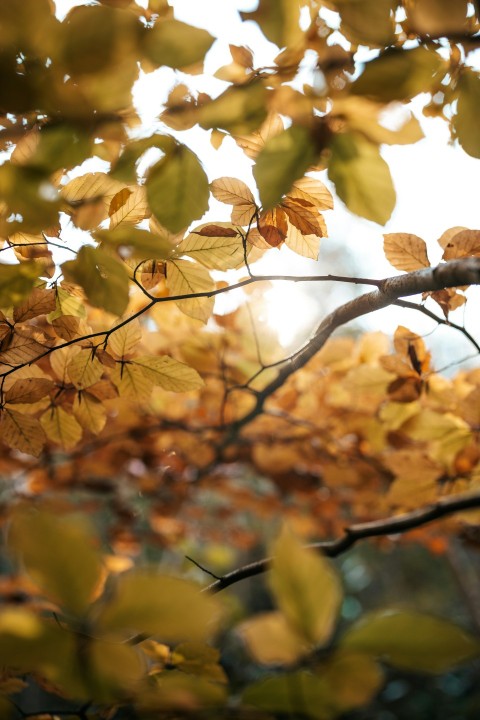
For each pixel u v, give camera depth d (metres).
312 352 1.53
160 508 2.82
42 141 0.92
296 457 2.38
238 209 1.27
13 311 1.28
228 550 5.52
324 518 2.99
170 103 1.04
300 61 1.00
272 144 0.93
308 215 1.23
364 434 2.20
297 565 0.80
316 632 0.80
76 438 1.48
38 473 2.62
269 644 0.83
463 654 0.78
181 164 0.98
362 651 0.79
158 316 2.03
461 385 1.90
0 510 2.62
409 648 0.79
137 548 2.95
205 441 2.46
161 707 0.84
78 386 1.36
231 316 2.02
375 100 0.90
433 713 5.88
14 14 0.86
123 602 0.78
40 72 0.90
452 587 7.36
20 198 0.92
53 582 0.78
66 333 1.31
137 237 1.01
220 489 3.03
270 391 1.91
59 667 0.78
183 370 1.36
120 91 0.91
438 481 1.66
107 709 1.12
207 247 1.30
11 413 1.33
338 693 0.81
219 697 0.85
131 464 2.79
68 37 0.87
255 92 0.95
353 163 0.93
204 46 0.89
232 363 2.19
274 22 0.93
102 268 1.06
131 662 0.79
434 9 0.93
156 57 0.89
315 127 0.92
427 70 0.90
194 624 0.78
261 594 7.29
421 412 1.68
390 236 1.31
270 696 0.82
